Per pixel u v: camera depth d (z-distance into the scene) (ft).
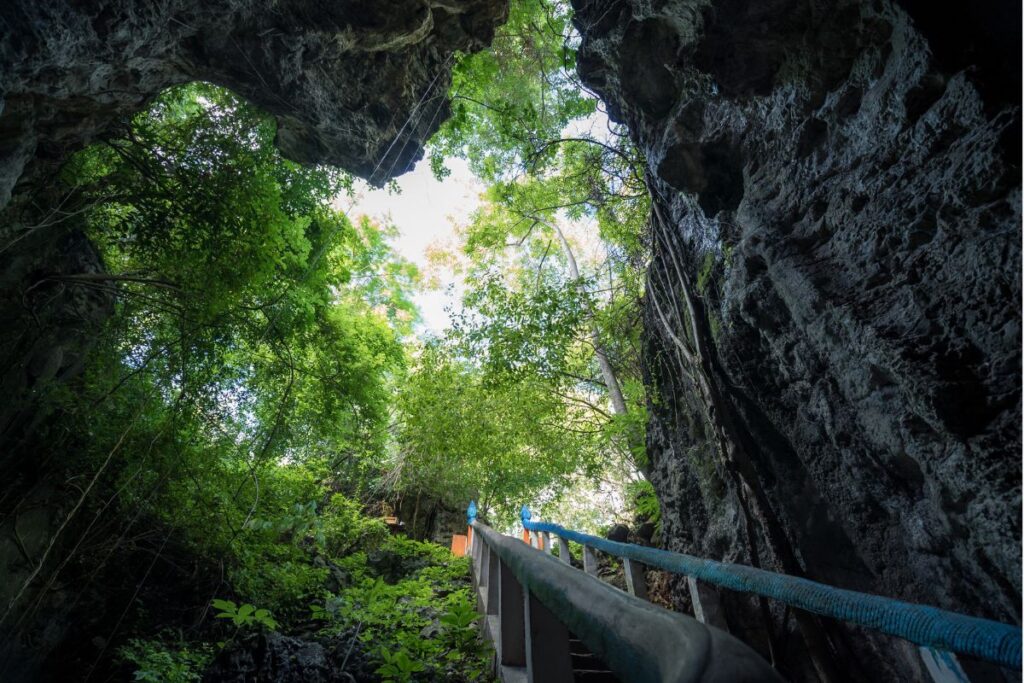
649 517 27.14
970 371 7.09
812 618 9.91
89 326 18.28
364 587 25.43
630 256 23.40
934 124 8.17
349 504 34.63
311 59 17.67
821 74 10.64
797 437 11.71
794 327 10.59
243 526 20.80
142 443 17.72
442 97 22.88
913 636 2.70
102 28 12.72
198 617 18.94
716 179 14.25
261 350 23.36
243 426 21.56
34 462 16.63
